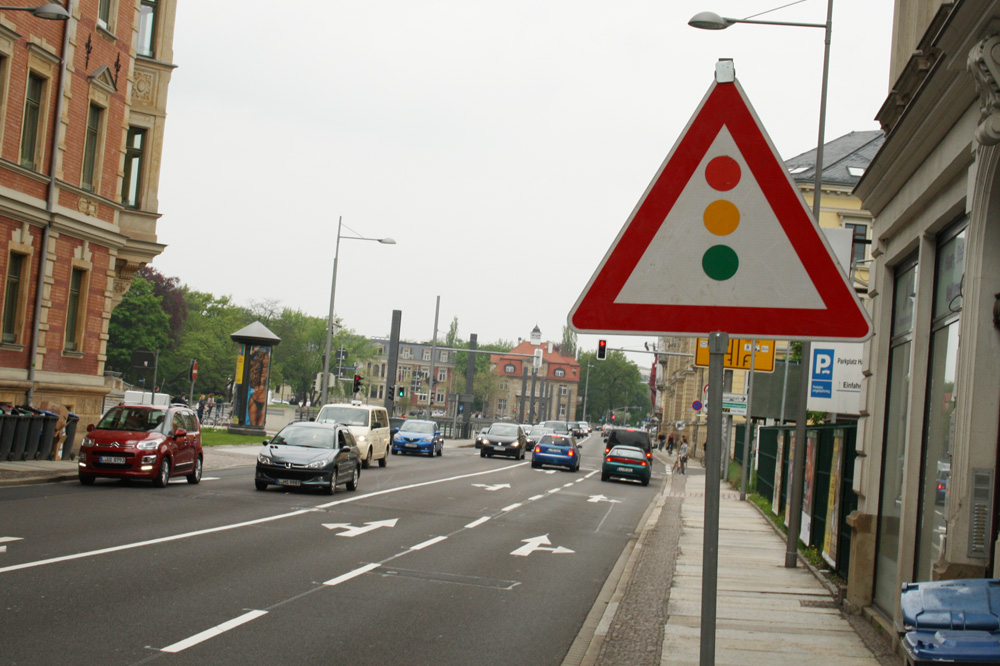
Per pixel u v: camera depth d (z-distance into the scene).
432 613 10.02
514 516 21.27
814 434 16.61
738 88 3.34
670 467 56.03
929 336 8.82
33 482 20.20
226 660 7.42
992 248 6.63
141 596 9.64
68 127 26.55
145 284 85.75
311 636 8.48
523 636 9.20
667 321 3.32
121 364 84.62
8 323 24.98
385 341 166.88
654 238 3.34
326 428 23.84
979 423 6.66
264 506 19.00
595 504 26.56
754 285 3.29
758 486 32.81
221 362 105.19
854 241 13.92
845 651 8.58
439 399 167.75
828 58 16.78
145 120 30.39
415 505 21.73
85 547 12.34
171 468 21.56
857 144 50.62
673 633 9.38
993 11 5.66
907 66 9.30
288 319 133.25
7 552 11.53
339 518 18.00
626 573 13.66
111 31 28.17
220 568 11.66
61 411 25.89
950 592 4.46
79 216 27.00
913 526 8.67
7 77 24.09
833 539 13.11
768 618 10.19
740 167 3.32
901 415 9.82
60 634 7.84
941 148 7.79
